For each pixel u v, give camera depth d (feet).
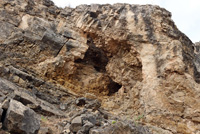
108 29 42.34
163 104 35.14
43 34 39.99
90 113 28.60
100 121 26.18
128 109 37.83
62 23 43.93
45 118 25.27
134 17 42.29
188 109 34.06
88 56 45.27
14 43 37.63
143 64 38.60
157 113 34.19
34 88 32.24
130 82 41.50
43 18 42.96
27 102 26.13
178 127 33.06
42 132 20.43
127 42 40.81
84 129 21.77
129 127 21.65
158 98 35.63
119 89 43.29
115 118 32.22
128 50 42.27
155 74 37.45
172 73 36.22
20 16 41.04
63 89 37.11
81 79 42.91
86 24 43.16
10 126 17.70
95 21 43.16
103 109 37.81
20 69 34.68
